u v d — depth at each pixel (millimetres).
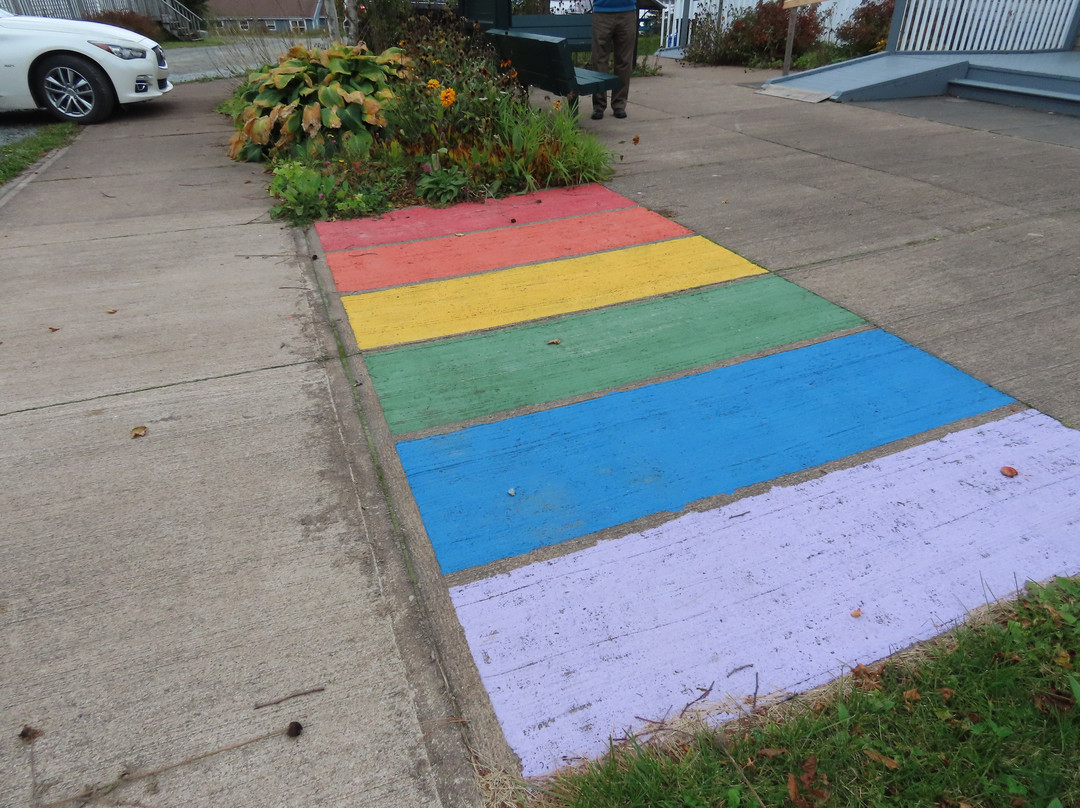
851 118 8289
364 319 4047
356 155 6453
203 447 2992
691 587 2287
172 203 6109
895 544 2412
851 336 3684
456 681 2021
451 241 5141
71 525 2586
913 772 1703
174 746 1856
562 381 3408
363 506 2660
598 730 1884
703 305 4082
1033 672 1926
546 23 10812
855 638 2100
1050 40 10750
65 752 1847
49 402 3307
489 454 2920
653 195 5938
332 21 10703
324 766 1810
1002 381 3238
